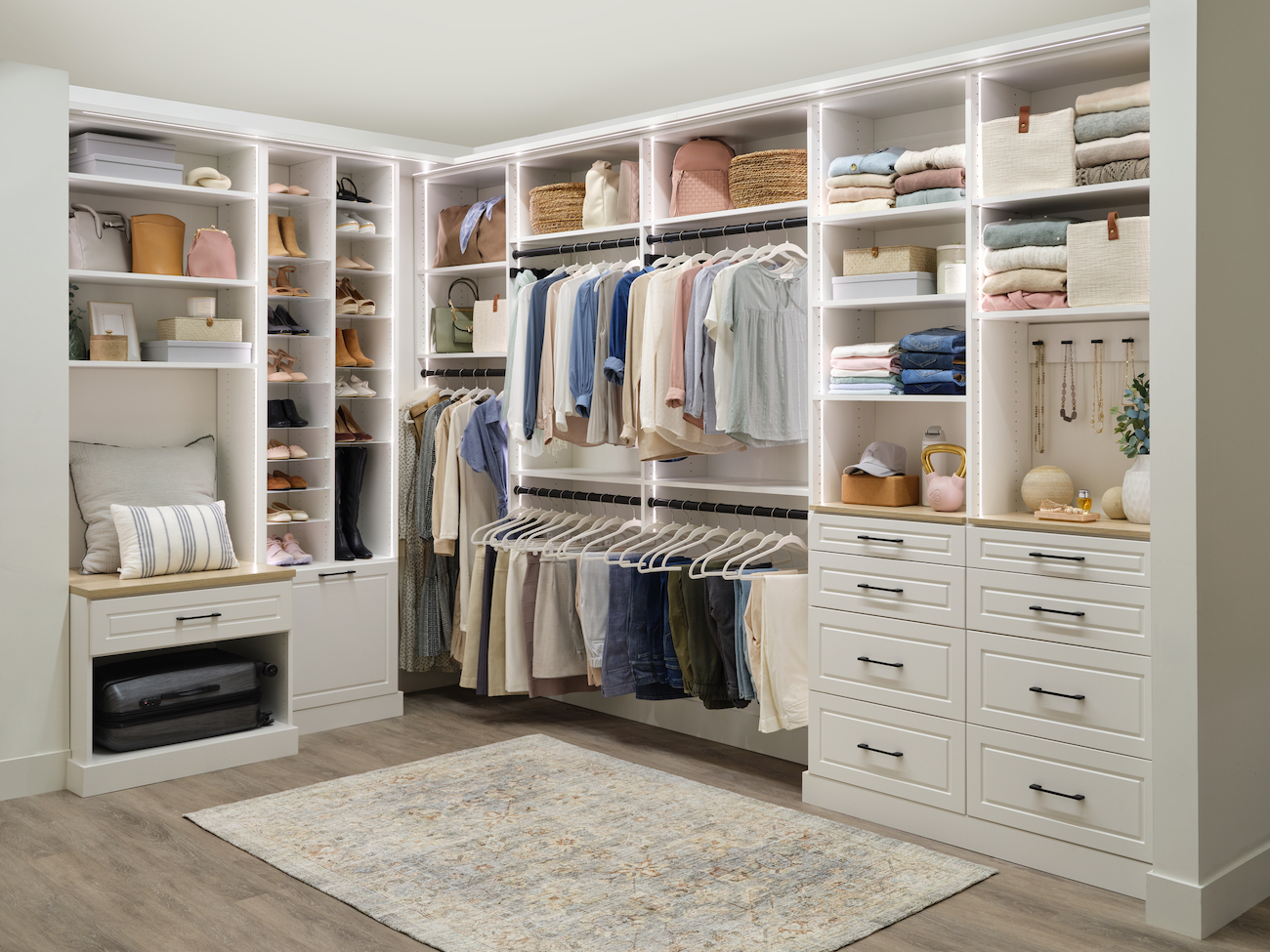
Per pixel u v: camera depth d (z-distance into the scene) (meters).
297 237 5.22
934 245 4.09
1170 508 2.98
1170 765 3.01
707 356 4.11
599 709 5.24
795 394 4.16
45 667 4.09
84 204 4.59
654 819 3.76
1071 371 3.75
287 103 5.41
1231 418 3.08
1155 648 3.03
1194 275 2.91
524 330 4.79
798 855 3.46
